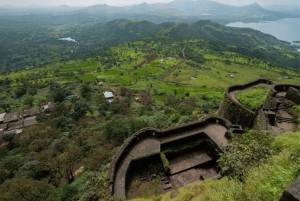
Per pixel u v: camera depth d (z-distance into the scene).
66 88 85.06
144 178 13.69
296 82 104.62
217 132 16.84
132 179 13.44
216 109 60.25
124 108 62.16
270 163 6.89
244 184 6.38
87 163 29.05
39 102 74.19
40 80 107.00
